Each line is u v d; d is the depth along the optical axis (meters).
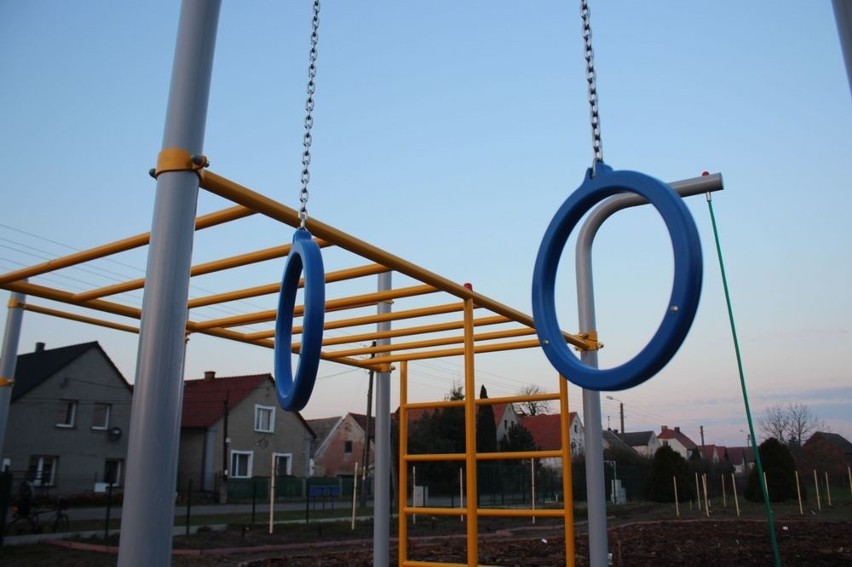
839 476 32.03
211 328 4.09
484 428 29.14
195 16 2.19
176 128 2.12
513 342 4.84
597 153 1.99
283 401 2.21
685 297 1.65
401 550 4.80
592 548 4.08
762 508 21.05
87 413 26.69
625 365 1.80
